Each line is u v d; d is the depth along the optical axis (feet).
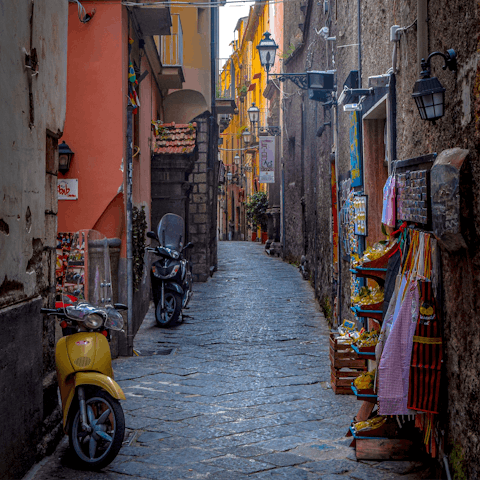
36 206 14.34
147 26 30.71
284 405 18.71
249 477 13.46
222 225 188.65
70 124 25.95
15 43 12.83
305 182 56.59
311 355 25.71
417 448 14.37
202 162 55.21
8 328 12.06
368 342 15.47
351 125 23.80
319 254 40.16
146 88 39.17
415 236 13.74
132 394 20.08
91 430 13.92
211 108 59.62
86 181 25.96
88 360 14.06
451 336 12.07
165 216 34.91
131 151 27.09
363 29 22.09
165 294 33.24
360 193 22.49
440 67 12.59
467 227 10.85
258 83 116.88
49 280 15.84
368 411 15.55
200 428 16.69
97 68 25.93
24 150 13.43
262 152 82.43
